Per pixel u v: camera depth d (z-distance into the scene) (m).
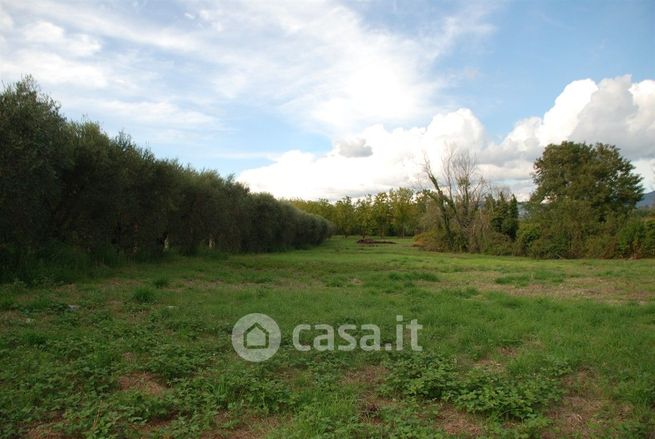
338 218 83.38
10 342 7.28
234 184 33.22
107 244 18.80
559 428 4.86
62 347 6.95
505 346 8.16
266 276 18.75
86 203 17.02
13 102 12.93
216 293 13.31
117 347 7.10
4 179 12.32
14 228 13.72
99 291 12.52
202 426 4.67
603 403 5.59
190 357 6.84
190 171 26.70
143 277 16.38
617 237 39.91
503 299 12.91
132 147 19.47
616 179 52.47
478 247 48.69
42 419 4.73
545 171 56.25
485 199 51.38
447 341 8.30
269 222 38.91
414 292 14.72
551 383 5.98
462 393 5.54
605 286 17.47
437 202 51.34
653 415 5.14
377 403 5.54
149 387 5.82
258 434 4.69
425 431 4.53
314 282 18.00
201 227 27.16
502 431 4.63
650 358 7.12
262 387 5.49
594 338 8.40
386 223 80.50
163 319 9.48
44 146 13.41
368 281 18.17
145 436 4.47
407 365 6.63
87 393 5.32
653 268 26.53
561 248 41.38
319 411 4.94
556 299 13.49
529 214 51.22
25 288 12.26
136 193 19.94
